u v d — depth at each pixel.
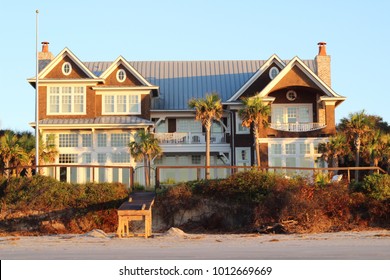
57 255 24.19
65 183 41.84
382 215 38.34
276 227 36.12
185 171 60.84
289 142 57.31
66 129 57.75
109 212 40.41
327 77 64.38
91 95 58.94
